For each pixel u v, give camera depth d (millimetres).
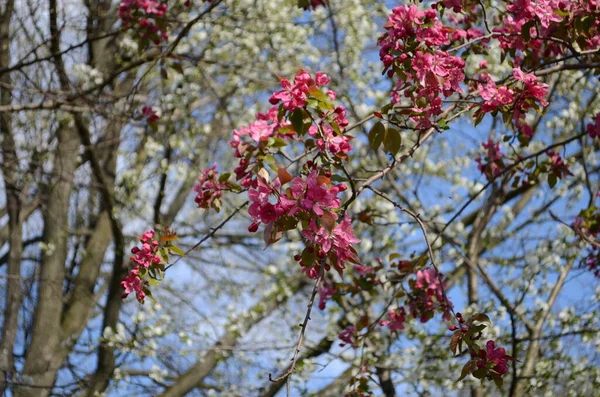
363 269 4758
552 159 4488
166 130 7551
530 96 3234
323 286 4785
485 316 2967
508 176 5742
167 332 6859
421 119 3062
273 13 7605
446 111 3332
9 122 7297
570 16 3537
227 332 7898
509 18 3549
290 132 2896
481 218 6406
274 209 2623
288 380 2600
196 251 8930
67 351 7672
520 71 3219
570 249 5930
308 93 2717
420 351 5930
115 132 7586
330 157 2916
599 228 4859
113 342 6758
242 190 3160
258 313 7680
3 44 7180
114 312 7355
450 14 4887
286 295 7812
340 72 7504
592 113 6504
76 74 7086
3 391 6941
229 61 8102
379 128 2844
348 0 7641
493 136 6613
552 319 6094
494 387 5902
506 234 7172
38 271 8211
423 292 4289
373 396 4238
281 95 2734
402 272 4625
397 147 2832
